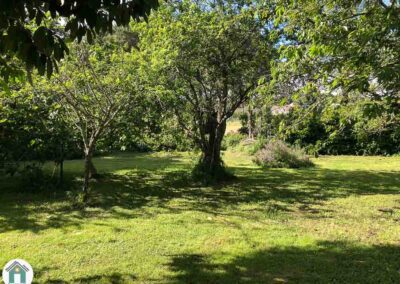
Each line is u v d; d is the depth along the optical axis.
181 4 10.10
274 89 6.09
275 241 5.99
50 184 9.94
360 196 9.48
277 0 6.50
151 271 4.88
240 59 10.54
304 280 4.62
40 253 5.49
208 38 9.97
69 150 10.33
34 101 9.05
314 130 19.42
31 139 9.50
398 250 5.60
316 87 5.30
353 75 4.77
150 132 10.25
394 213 7.79
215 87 11.01
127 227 6.77
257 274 4.80
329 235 6.30
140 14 2.67
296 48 4.90
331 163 16.50
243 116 25.25
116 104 8.37
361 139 6.88
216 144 11.60
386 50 4.47
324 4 5.30
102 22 2.59
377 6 4.64
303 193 9.86
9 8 2.20
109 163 16.22
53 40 2.42
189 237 6.21
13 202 8.66
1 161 9.62
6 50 2.56
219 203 8.73
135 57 8.12
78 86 8.28
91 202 8.54
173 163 16.00
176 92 9.74
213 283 4.56
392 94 4.47
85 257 5.34
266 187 10.70
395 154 19.22
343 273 4.81
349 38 4.55
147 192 9.92
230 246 5.78
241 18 9.80
